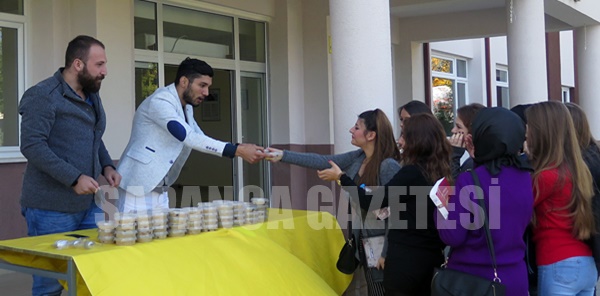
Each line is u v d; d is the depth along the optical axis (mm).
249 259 3203
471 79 13719
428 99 11219
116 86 5895
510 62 8102
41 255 2801
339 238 4125
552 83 16219
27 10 5621
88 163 3463
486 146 2771
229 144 3600
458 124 4035
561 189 2949
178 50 7152
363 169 3682
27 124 3203
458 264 2795
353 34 4453
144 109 3564
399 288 3174
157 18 6820
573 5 9398
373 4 4441
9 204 5469
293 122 8266
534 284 3203
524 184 2771
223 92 8070
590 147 3277
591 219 2926
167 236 3156
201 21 7434
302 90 8414
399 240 3182
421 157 3221
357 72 4445
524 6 7895
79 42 3357
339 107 4504
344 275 4035
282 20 8180
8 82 5562
